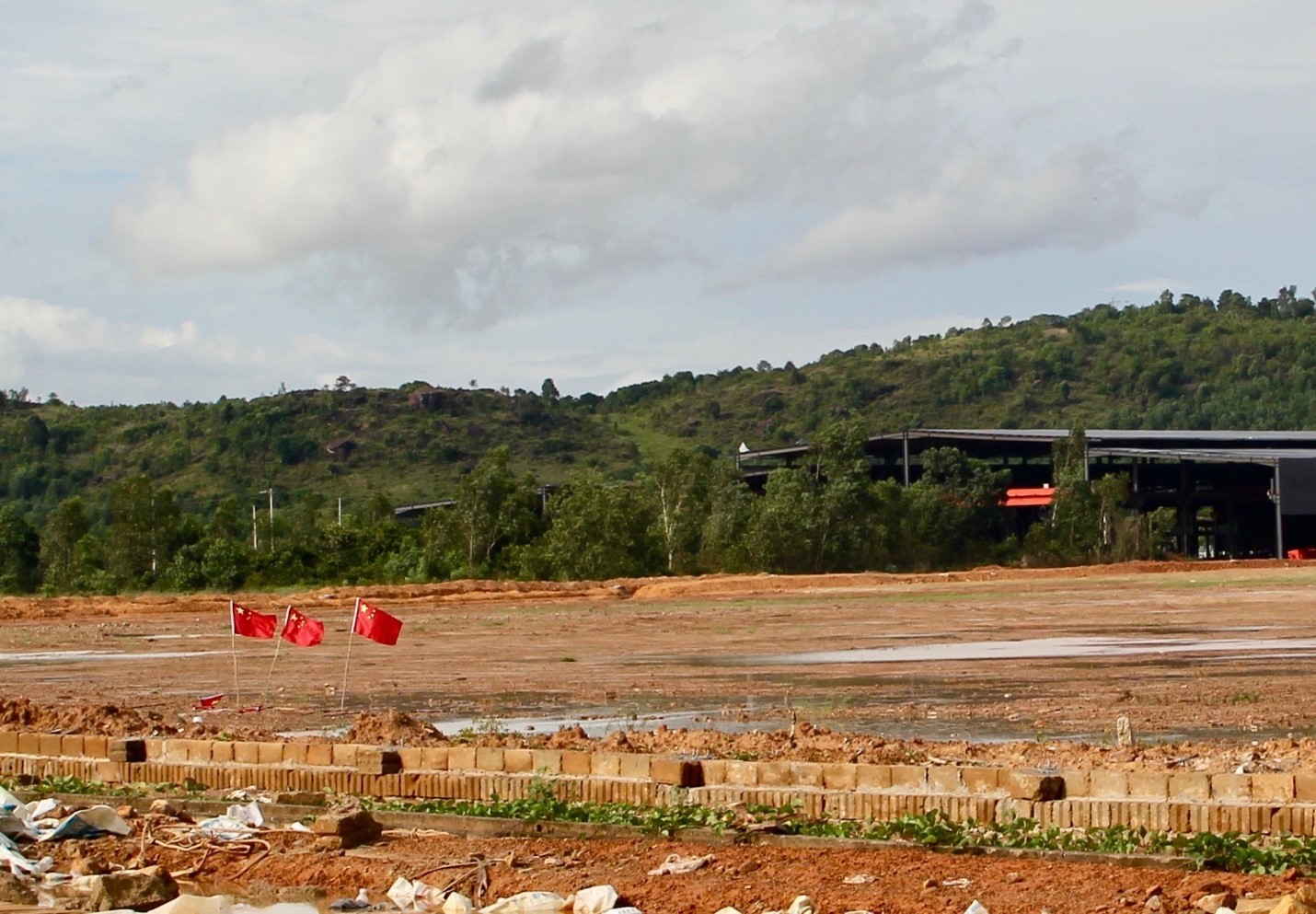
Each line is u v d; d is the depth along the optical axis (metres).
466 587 81.62
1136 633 44.25
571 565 100.44
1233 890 11.62
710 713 26.91
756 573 104.94
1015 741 21.66
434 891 13.08
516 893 12.94
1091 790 15.15
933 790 15.71
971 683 30.92
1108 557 117.00
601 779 17.20
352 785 18.55
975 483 121.56
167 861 14.87
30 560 111.25
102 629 58.78
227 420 195.75
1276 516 113.81
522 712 28.02
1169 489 132.38
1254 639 41.06
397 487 179.38
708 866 13.48
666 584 82.31
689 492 110.00
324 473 183.75
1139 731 22.59
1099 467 138.25
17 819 16.00
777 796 16.02
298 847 15.10
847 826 14.91
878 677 32.72
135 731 23.36
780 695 29.62
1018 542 121.50
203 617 66.38
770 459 138.75
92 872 14.38
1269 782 14.52
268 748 19.70
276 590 91.69
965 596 68.06
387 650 45.06
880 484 114.19
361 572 99.75
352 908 12.91
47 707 25.69
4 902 13.45
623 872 13.44
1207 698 26.80
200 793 18.58
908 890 12.14
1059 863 13.00
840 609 60.75
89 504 174.50
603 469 199.12
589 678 34.28
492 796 17.50
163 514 108.62
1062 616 53.31
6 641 53.44
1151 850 13.28
